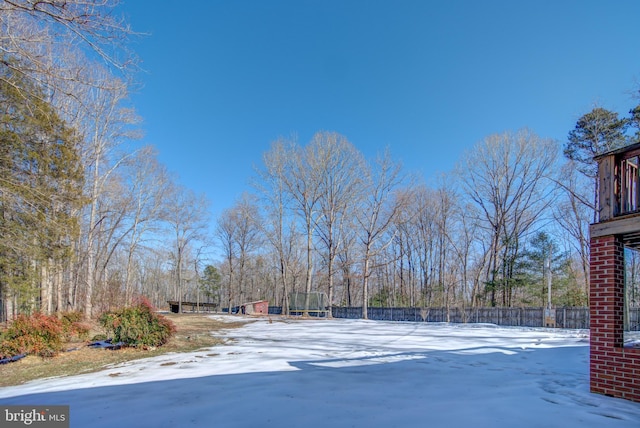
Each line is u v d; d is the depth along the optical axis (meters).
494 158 31.05
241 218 47.47
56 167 13.77
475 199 32.66
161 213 29.45
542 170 29.03
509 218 30.30
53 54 10.20
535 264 27.52
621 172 5.73
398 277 41.56
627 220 5.38
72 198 14.51
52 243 14.39
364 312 30.83
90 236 19.89
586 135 24.19
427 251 38.06
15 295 13.71
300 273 41.41
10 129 12.19
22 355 9.31
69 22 4.96
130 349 10.76
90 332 13.99
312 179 34.00
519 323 22.64
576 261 28.91
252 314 36.19
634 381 5.13
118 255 32.19
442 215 36.34
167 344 11.83
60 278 17.41
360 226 32.94
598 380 5.56
